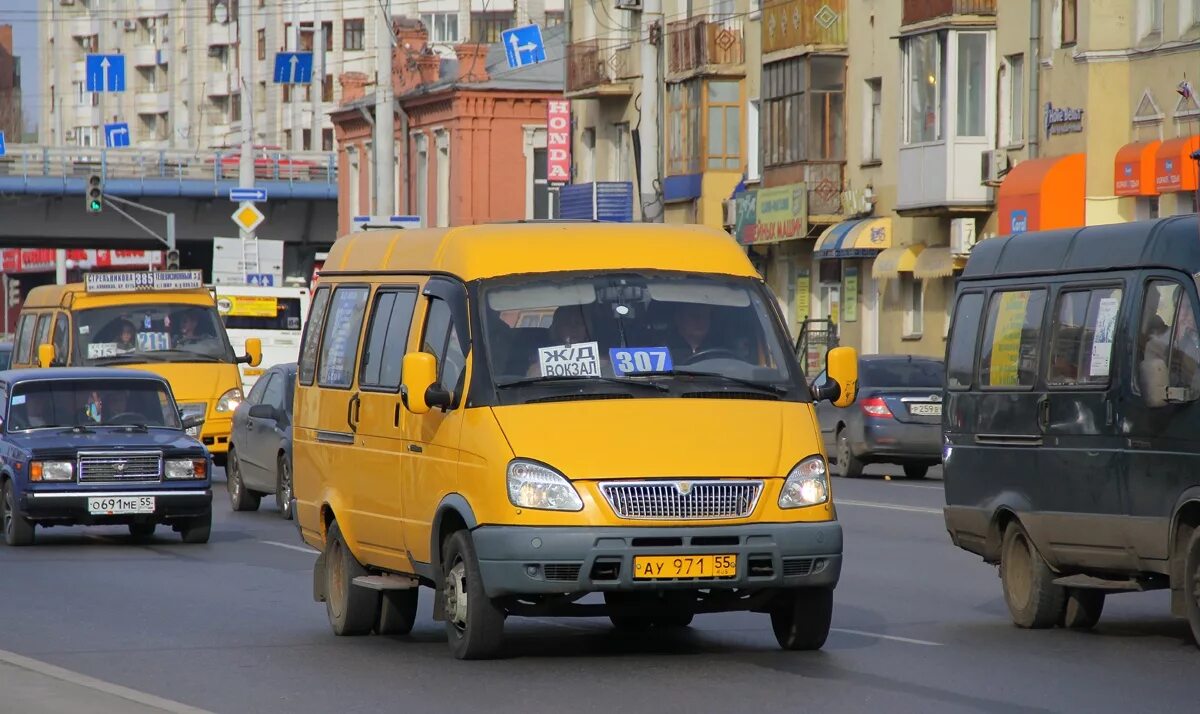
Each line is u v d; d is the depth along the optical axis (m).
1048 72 75.88
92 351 58.25
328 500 26.36
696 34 106.06
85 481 39.94
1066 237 26.59
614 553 21.33
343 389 26.42
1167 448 23.88
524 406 22.28
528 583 21.48
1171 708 19.58
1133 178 69.62
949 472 28.44
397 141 155.75
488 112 142.38
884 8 89.94
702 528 21.50
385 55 107.31
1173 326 24.05
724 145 106.06
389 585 24.66
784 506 21.89
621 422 22.00
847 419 58.91
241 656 24.11
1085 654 23.64
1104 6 71.75
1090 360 25.38
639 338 23.20
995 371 27.42
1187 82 67.69
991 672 22.06
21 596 31.33
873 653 23.67
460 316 23.36
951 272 82.25
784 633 23.73
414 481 23.69
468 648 22.73
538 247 23.91
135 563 37.00
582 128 125.62
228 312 81.62
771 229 97.62
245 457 50.09
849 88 93.62
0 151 156.00
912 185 84.69
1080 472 25.31
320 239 172.25
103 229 162.00
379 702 20.36
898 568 34.06
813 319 95.31
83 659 23.92
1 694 20.06
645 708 19.66
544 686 21.12
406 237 26.05
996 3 81.25
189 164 163.25
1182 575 23.81
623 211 114.56
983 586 31.50
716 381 22.89
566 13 127.69
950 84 81.94
